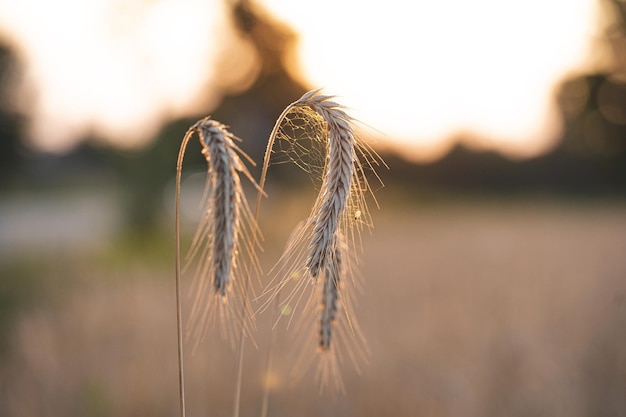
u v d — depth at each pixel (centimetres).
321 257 208
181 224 1958
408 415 529
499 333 683
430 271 1152
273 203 1748
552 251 1481
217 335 654
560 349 650
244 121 1967
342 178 204
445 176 4075
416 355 643
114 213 2100
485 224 2414
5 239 2041
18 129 4388
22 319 814
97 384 578
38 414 547
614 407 532
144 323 723
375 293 930
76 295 942
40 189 4319
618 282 947
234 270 209
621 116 4050
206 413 546
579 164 4166
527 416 536
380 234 2019
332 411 537
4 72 4159
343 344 636
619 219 2453
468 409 537
